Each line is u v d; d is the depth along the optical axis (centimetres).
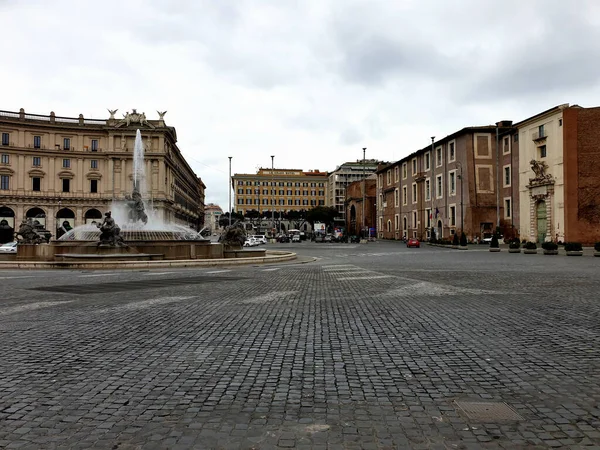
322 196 17212
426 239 7675
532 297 1170
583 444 362
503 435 378
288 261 2698
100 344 682
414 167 8275
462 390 485
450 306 1030
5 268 2145
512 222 6009
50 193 9119
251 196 16612
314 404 445
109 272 1975
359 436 376
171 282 1555
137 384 502
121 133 9488
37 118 9319
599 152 4759
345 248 5356
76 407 436
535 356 615
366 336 737
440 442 365
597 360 595
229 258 2548
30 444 361
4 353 631
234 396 466
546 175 5134
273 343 691
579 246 3462
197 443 363
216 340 709
